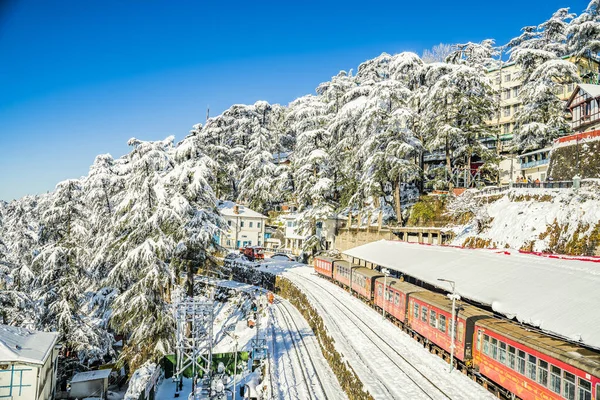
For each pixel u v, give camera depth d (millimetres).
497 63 72188
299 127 64250
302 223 60094
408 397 17719
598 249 25922
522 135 49875
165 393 24453
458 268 25922
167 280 28688
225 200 83250
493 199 39750
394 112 45531
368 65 69750
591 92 43062
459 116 47375
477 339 19531
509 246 32969
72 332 30250
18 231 40031
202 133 75812
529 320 16156
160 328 28250
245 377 26109
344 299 38844
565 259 22156
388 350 24266
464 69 44750
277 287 49531
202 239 30766
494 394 18359
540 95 47250
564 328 14609
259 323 36562
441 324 22797
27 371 20203
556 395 14172
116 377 30891
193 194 31359
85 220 33688
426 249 34719
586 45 52219
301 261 64812
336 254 56906
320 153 55750
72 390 26594
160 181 30203
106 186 44094
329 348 26281
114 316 28766
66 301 30438
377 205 57125
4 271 30875
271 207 87438
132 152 43750
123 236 31281
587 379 12805
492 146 64438
